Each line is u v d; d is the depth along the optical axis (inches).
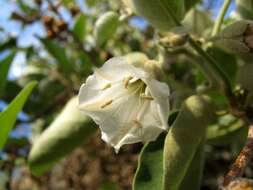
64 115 5.0
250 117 4.5
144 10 4.4
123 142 4.0
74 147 5.0
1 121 4.3
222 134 5.3
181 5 4.4
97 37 5.4
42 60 8.2
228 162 7.5
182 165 3.8
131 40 7.7
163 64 4.7
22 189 8.3
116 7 5.4
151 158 4.1
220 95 5.2
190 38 4.4
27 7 8.0
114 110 4.1
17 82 7.6
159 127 3.9
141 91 4.2
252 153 3.3
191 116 4.0
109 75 4.2
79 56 7.4
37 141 5.1
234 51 4.4
